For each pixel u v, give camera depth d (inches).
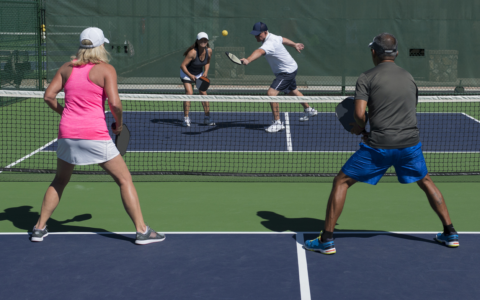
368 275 168.1
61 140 185.5
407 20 624.7
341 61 625.6
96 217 228.4
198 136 415.5
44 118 495.5
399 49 631.8
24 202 251.4
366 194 265.1
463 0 621.3
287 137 415.2
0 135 418.6
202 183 287.7
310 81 630.5
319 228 215.3
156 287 159.6
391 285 161.0
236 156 353.4
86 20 617.0
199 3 630.5
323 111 550.0
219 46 642.2
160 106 576.1
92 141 183.5
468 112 550.3
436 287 159.6
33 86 643.5
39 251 187.5
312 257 182.7
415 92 183.6
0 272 169.8
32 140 403.9
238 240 199.6
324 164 334.6
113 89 181.6
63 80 186.4
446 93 625.0
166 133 427.2
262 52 406.9
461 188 277.4
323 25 621.6
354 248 191.0
